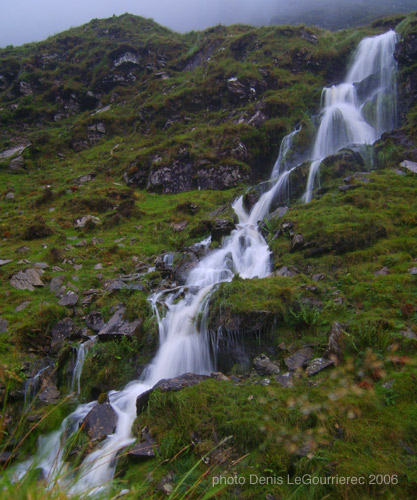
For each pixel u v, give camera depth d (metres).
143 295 7.49
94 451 4.45
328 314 5.84
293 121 16.62
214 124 18.31
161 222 11.92
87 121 21.83
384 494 3.26
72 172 17.67
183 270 8.57
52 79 28.47
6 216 13.31
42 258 9.70
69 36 33.19
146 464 4.04
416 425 3.79
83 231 11.58
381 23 22.55
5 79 29.36
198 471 3.78
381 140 12.66
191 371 6.09
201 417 4.35
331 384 4.48
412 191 9.23
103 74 26.98
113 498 2.93
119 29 32.41
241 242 9.55
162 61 27.16
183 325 6.58
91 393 5.88
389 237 7.77
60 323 7.19
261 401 4.39
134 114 22.09
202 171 14.87
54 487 2.61
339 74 19.62
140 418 4.74
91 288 8.36
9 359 6.42
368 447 3.67
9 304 7.82
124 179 16.41
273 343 5.67
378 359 4.73
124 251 10.07
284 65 20.17
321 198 9.95
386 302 5.91
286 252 8.11
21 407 5.61
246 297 6.18
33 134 23.17
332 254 7.50
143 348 6.46
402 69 15.87
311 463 3.57
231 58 22.00
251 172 15.24
